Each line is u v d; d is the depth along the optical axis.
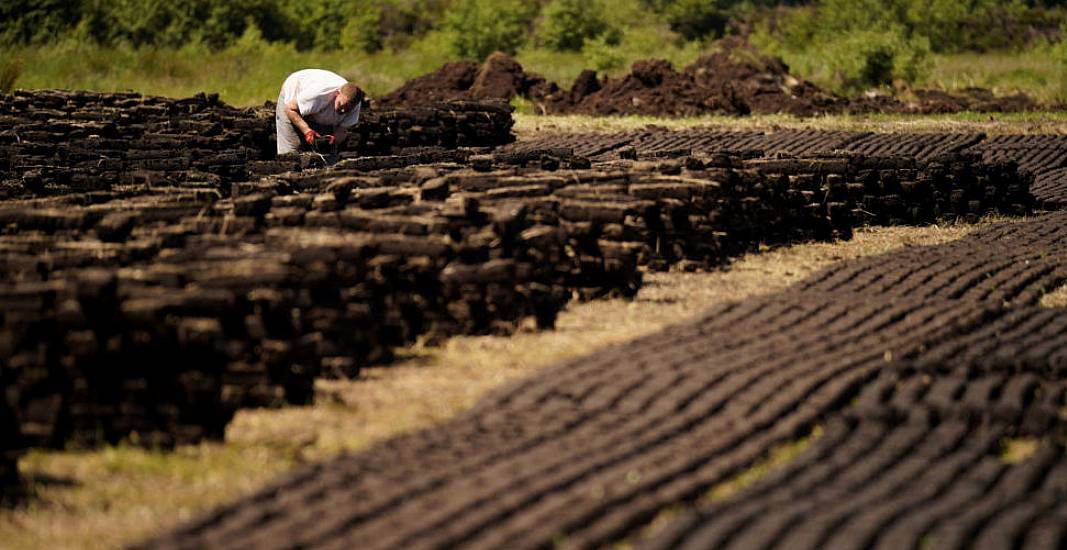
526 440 15.38
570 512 12.77
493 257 22.12
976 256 28.81
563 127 57.75
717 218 28.45
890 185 35.34
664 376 17.73
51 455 15.95
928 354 19.52
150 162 36.12
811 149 47.69
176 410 16.45
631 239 24.58
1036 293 25.45
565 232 23.19
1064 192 40.97
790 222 31.77
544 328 21.83
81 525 13.57
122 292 16.95
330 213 23.30
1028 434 16.33
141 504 14.22
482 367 19.50
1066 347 20.47
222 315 17.17
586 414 16.41
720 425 15.97
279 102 35.97
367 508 13.05
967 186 36.34
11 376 16.09
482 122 51.44
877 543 12.28
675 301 24.06
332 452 15.79
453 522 12.65
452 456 14.97
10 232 23.17
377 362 19.78
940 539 12.21
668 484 13.88
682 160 30.62
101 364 16.44
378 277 21.02
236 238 22.16
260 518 13.05
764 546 11.98
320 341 18.92
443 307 21.44
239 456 15.84
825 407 16.78
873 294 24.39
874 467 14.52
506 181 26.69
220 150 39.88
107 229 21.78
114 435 16.45
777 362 18.61
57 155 37.50
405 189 25.84
